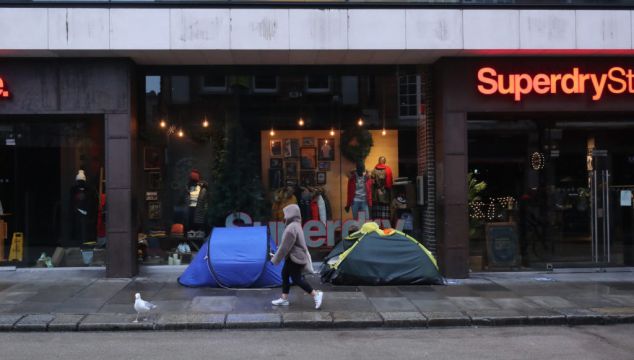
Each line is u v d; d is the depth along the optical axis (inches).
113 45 442.0
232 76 509.7
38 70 460.4
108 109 462.9
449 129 473.7
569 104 477.1
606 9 459.8
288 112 514.3
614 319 351.6
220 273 428.5
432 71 501.7
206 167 510.6
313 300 391.5
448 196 473.1
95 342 305.4
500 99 475.8
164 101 504.1
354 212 518.6
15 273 485.1
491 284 450.6
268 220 512.4
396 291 422.3
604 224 525.3
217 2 447.2
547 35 456.8
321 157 517.3
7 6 435.5
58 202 502.3
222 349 291.6
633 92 478.0
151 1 448.1
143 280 459.5
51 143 501.0
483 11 454.6
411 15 452.4
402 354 283.0
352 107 516.7
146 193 502.9
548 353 285.4
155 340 309.7
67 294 407.8
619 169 525.7
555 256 517.7
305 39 449.7
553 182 519.5
